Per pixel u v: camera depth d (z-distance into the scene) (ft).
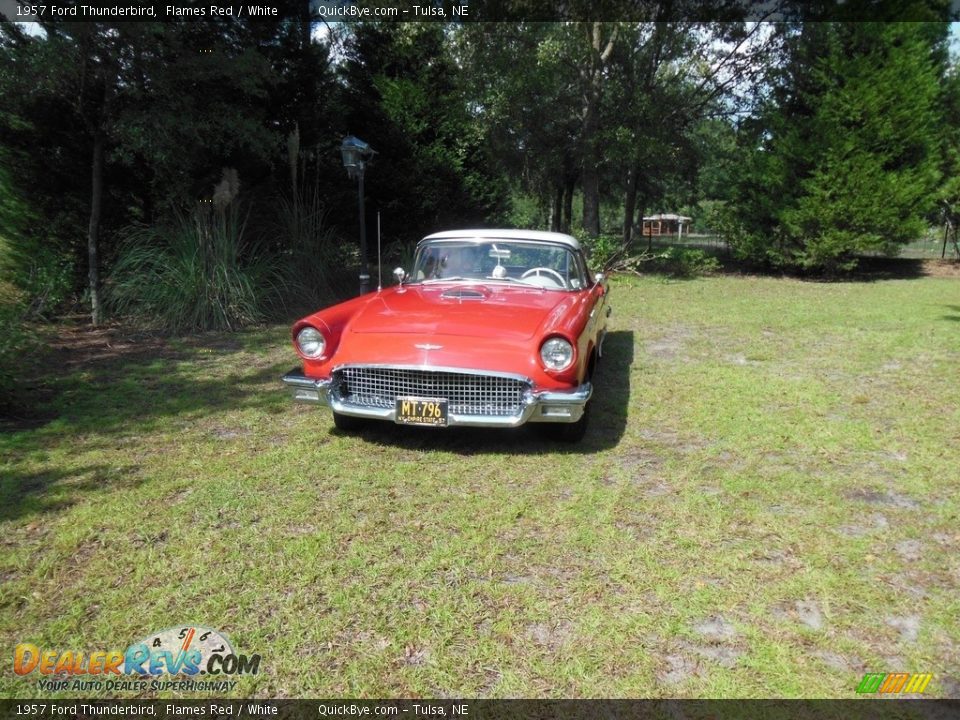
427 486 12.03
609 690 6.89
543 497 11.57
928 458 13.41
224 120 27.25
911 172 49.19
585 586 8.78
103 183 31.81
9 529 10.28
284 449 13.99
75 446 14.12
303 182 38.19
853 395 18.07
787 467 12.99
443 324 13.38
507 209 54.29
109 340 25.93
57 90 25.72
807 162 50.88
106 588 8.71
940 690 6.88
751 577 8.97
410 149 44.45
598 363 22.02
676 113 57.47
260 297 30.91
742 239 55.93
